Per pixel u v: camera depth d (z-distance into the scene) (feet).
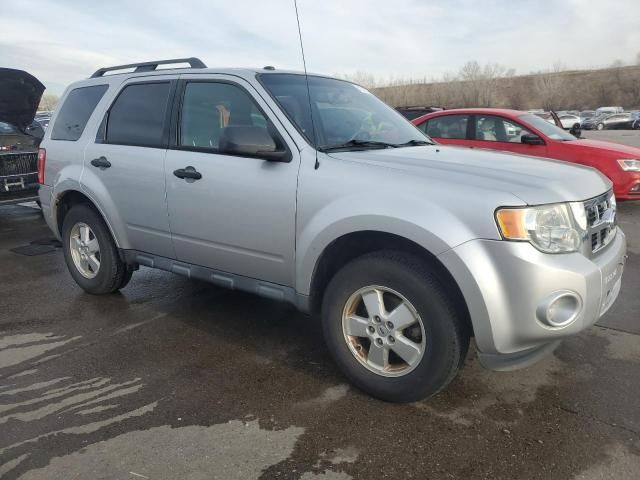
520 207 8.12
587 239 8.76
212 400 9.76
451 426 8.83
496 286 8.14
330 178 9.66
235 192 10.93
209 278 12.27
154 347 12.03
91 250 15.01
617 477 7.57
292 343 12.17
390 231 8.75
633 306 13.84
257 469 7.88
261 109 10.95
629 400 9.52
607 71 285.23
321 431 8.76
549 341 8.54
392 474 7.73
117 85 14.15
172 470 7.88
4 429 8.94
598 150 25.17
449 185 8.64
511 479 7.58
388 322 9.27
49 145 15.61
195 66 13.10
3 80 27.71
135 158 12.95
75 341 12.39
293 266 10.41
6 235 23.97
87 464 8.02
